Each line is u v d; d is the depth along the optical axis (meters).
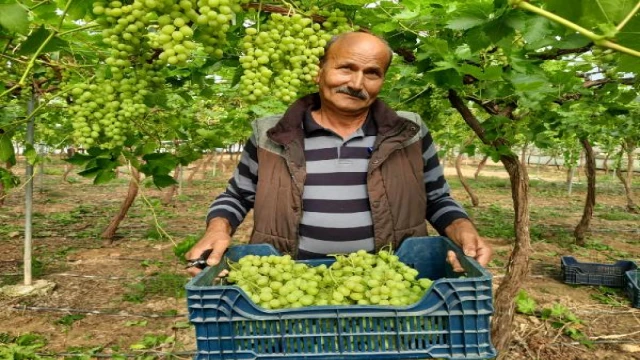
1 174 2.73
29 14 2.01
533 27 2.04
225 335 1.62
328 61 2.53
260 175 2.74
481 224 11.80
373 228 2.62
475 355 1.58
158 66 2.35
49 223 11.31
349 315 1.59
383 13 2.50
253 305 1.61
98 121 2.58
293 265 2.25
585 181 24.91
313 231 2.64
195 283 1.71
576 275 6.98
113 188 18.55
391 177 2.63
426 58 2.86
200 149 3.92
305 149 2.71
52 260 7.87
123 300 6.07
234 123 6.24
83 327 5.29
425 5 2.49
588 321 5.58
